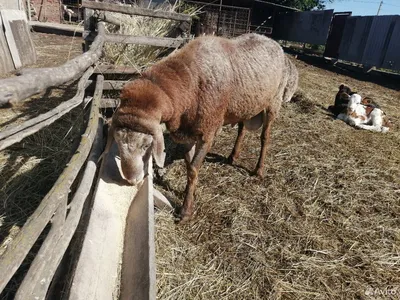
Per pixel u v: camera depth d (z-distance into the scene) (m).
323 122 6.35
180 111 2.69
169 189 3.57
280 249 2.94
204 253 2.79
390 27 13.27
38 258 1.49
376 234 3.27
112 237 2.30
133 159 2.35
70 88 5.59
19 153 3.43
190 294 2.38
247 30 15.63
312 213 3.49
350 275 2.74
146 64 4.63
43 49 9.08
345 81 11.36
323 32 18.28
